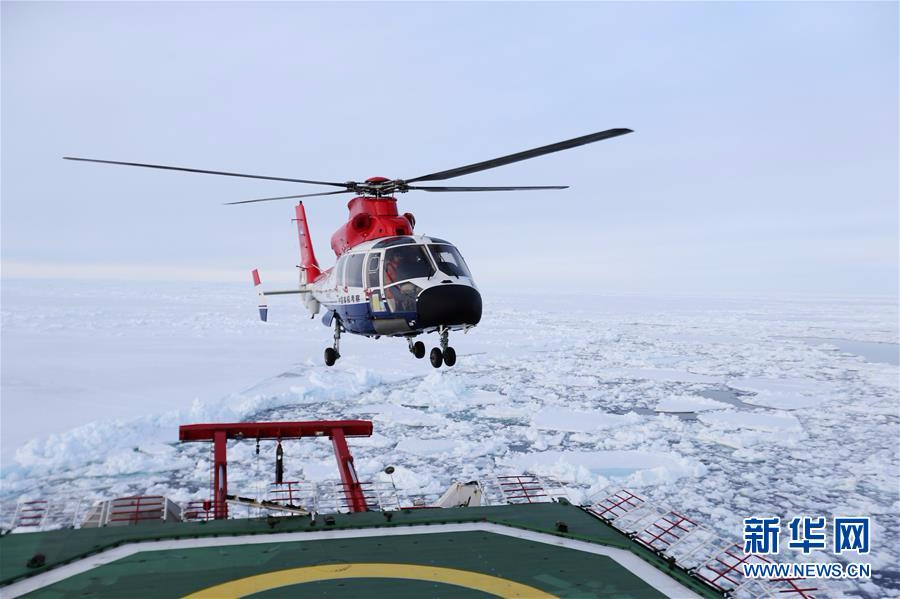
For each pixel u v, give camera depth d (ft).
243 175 39.65
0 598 21.17
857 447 80.89
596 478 67.87
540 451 79.56
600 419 94.84
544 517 30.04
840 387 121.60
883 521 57.21
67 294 425.69
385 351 167.02
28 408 92.53
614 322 271.08
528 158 34.55
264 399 101.45
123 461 71.10
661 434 87.86
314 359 148.05
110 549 25.80
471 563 24.50
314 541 26.84
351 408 100.78
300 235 64.90
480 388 118.42
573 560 25.00
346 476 36.09
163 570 23.58
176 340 174.81
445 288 39.29
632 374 134.62
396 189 45.29
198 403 92.38
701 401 108.27
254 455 75.87
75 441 75.41
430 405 103.55
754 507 60.49
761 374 136.67
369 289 42.32
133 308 299.38
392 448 80.12
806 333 227.81
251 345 169.99
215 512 31.30
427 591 21.84
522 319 284.00
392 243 42.37
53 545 25.99
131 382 112.98
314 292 55.98
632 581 23.18
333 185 43.29
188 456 74.69
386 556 25.17
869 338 213.66
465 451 78.28
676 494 63.87
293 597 21.17
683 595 22.21
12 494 61.72
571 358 156.97
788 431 87.92
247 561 24.58
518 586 22.41
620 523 29.55
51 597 21.29
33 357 136.26
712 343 191.93
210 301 380.99
